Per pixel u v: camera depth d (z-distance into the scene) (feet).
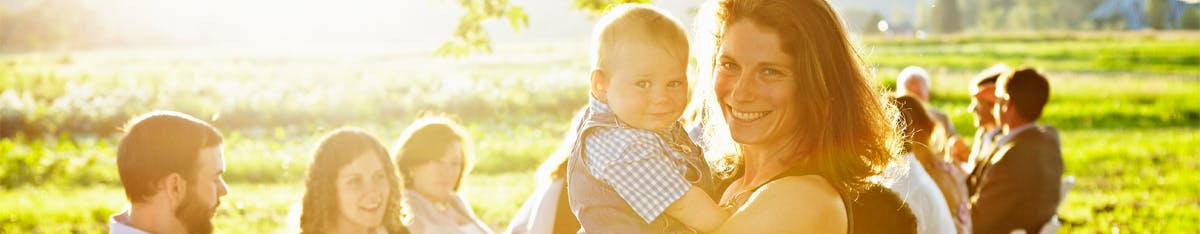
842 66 5.95
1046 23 506.48
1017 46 181.57
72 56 244.83
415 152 12.71
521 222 11.68
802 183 5.79
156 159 9.55
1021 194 16.34
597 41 6.74
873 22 227.40
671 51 6.57
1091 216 34.32
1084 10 505.66
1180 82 107.86
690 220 6.24
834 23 5.98
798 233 5.66
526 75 124.36
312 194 10.95
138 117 10.03
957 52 165.58
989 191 16.69
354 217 10.93
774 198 5.82
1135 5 470.80
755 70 6.03
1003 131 17.56
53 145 62.64
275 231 31.58
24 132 72.23
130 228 9.58
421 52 226.17
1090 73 123.65
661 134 6.66
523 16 20.52
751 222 5.86
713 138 7.27
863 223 5.96
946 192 13.96
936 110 20.63
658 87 6.53
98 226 33.83
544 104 79.20
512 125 71.92
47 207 37.09
